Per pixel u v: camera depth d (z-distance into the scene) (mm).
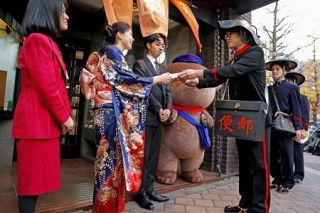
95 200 1933
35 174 1522
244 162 2500
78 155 5016
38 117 1550
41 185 1538
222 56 4504
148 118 2832
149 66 2932
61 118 1587
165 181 3518
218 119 2357
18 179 1542
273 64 4039
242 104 2209
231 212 2732
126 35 2135
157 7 3469
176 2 3795
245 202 2516
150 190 2910
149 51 3066
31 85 1587
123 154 1820
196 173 3771
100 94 1957
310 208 3172
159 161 3572
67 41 4902
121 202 1953
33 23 1606
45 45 1542
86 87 1987
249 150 2289
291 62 3945
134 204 2846
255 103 2139
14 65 3857
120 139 1847
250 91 2270
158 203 2932
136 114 1953
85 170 4059
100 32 5055
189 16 3871
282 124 3732
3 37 3742
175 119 3363
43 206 2449
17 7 3711
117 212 1927
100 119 1941
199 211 2760
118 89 1917
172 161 3561
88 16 4820
